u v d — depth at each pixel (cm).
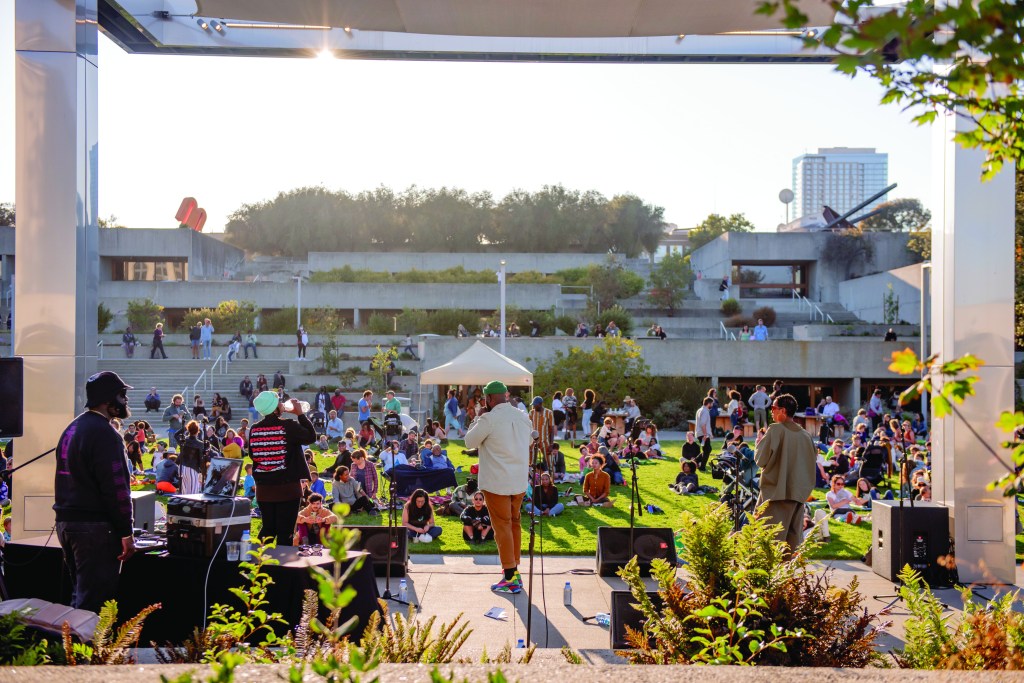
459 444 2641
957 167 967
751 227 8469
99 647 396
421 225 7938
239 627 416
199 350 4159
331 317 4759
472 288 5288
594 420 3050
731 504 1055
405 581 951
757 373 3703
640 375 3356
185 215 6775
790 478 826
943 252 991
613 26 995
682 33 1025
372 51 1121
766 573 420
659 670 296
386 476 1677
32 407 879
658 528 996
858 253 5666
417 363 3769
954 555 954
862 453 1989
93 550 589
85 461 591
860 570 1030
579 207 8088
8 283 4722
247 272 6731
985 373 963
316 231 7925
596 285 5609
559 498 1597
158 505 1309
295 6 940
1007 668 389
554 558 1102
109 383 608
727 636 385
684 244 9400
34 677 283
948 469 979
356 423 3181
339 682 218
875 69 256
